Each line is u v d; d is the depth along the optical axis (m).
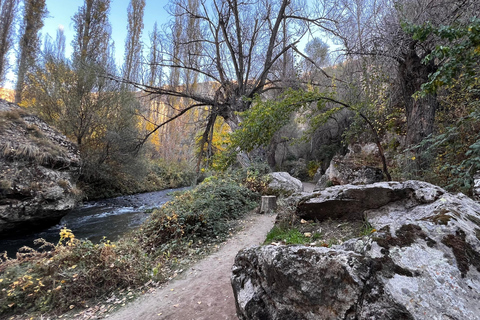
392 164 8.79
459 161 4.19
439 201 2.96
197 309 3.61
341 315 1.72
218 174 10.59
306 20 14.44
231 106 14.00
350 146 13.22
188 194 8.89
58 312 4.09
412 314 1.43
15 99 20.75
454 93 5.53
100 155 15.52
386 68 6.52
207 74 14.90
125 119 16.17
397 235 1.95
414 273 1.64
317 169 22.31
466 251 1.73
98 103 14.82
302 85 14.03
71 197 10.57
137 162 17.56
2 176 8.66
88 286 4.48
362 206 4.22
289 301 2.04
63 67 14.09
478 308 1.40
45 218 9.56
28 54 22.66
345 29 9.56
